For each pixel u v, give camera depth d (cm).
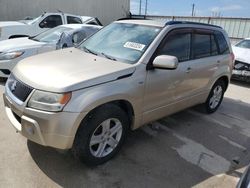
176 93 399
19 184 277
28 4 1512
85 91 275
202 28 445
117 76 303
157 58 331
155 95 358
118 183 292
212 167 340
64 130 267
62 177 293
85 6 1750
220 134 438
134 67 323
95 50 383
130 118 344
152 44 350
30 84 277
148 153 356
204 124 472
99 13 1838
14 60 597
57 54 370
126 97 313
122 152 352
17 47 612
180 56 396
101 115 295
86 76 285
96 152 312
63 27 755
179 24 395
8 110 318
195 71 423
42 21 1019
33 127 272
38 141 277
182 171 325
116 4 1925
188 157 357
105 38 403
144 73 332
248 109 583
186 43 407
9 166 302
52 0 1595
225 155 373
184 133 428
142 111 348
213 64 468
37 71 297
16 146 341
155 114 374
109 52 366
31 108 270
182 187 296
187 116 502
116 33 401
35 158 320
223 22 1578
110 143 326
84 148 292
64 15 1084
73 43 691
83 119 282
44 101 266
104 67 312
